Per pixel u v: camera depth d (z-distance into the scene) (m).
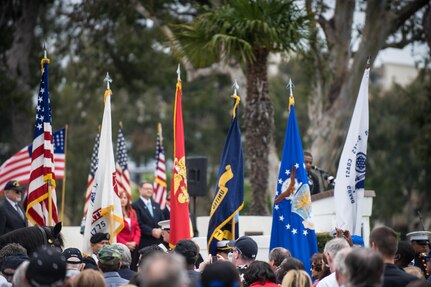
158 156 35.66
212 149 91.88
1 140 65.81
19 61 60.66
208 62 36.91
